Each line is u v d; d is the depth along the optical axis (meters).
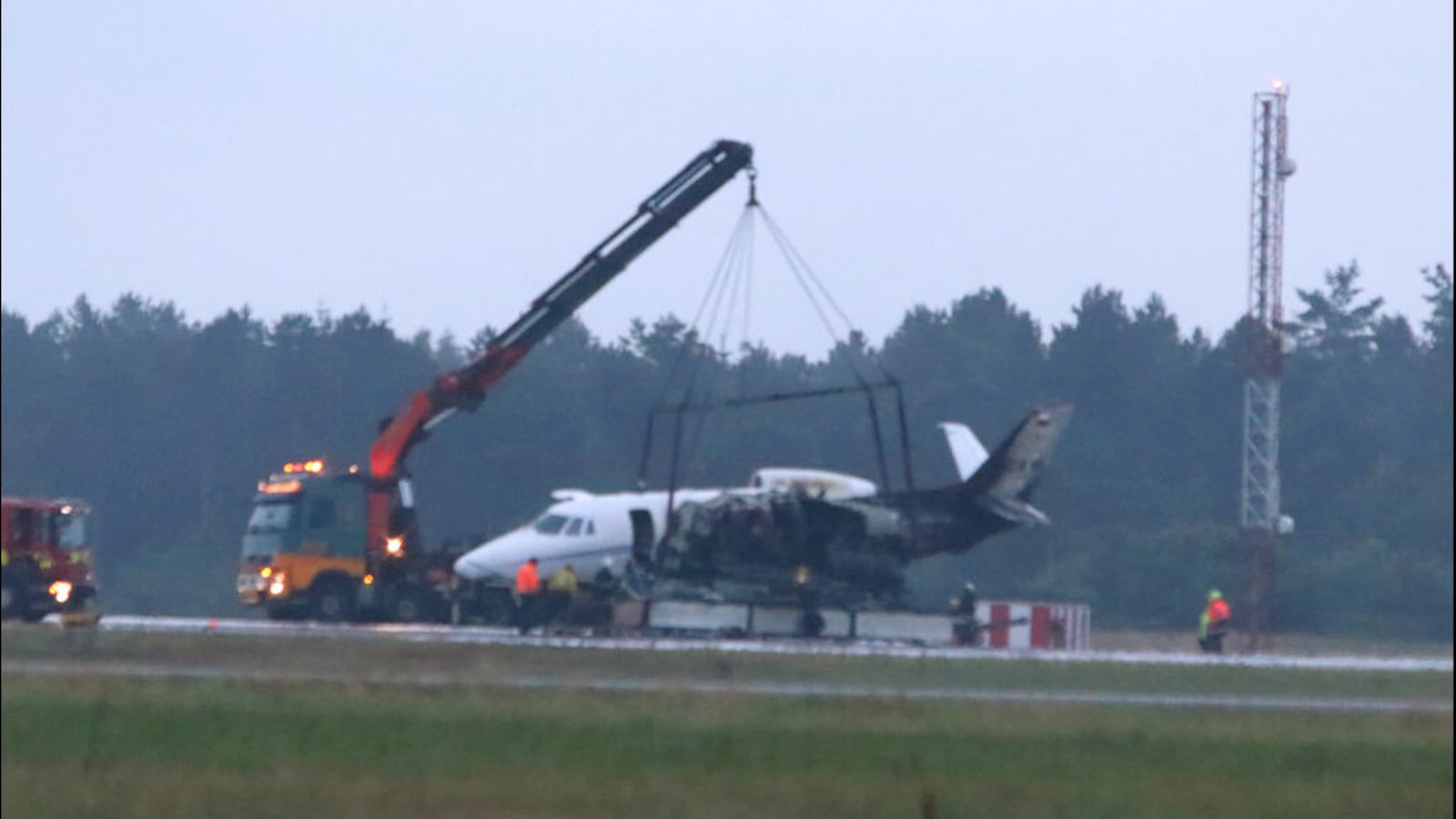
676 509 186.38
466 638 148.00
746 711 94.06
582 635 172.62
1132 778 73.94
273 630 157.12
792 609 179.88
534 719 87.50
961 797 68.44
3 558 163.25
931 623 182.88
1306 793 71.69
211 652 125.25
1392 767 79.06
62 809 63.62
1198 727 92.94
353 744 78.19
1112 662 142.25
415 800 65.94
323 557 186.50
